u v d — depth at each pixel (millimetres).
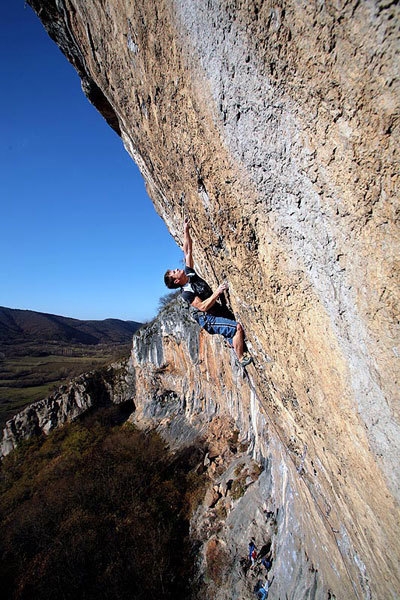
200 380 25312
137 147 4297
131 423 34312
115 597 14523
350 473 2568
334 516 3766
